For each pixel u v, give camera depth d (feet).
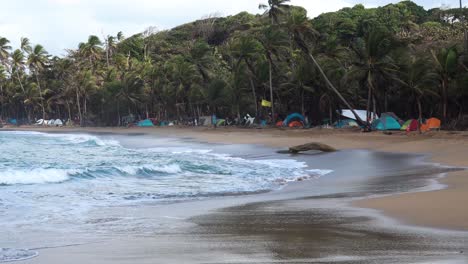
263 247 25.89
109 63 391.86
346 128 168.35
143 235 30.89
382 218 33.53
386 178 60.18
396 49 161.27
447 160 77.61
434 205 37.06
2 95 406.82
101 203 46.68
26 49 390.83
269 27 198.49
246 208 41.27
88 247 27.50
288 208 40.16
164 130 239.91
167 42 411.13
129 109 317.83
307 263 21.91
